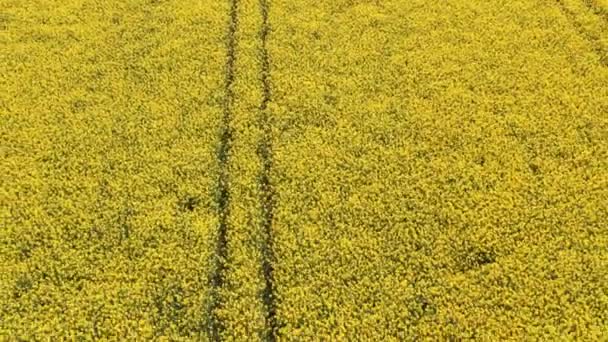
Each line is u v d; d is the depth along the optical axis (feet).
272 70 60.49
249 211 48.26
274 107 56.18
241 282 44.06
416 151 52.54
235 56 62.34
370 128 54.60
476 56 61.93
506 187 49.55
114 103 57.16
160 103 57.11
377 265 44.68
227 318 42.24
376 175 50.55
